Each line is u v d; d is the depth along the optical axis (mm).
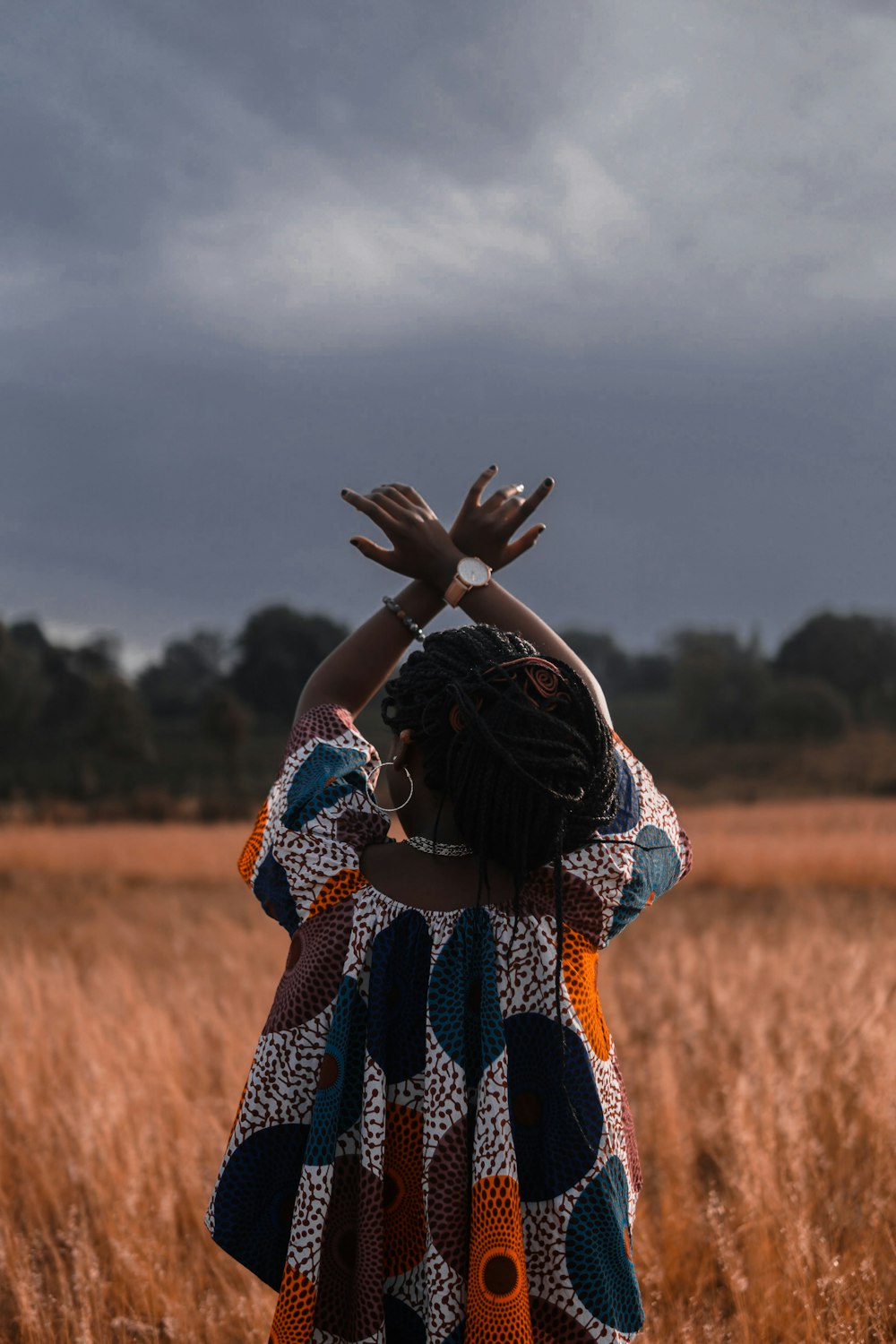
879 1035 4254
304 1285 1380
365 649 1695
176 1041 5078
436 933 1450
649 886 1529
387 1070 1436
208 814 58719
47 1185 3672
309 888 1490
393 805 1562
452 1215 1371
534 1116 1430
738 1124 3436
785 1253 2793
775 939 9430
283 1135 1477
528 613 1657
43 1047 5059
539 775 1394
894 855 16906
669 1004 6152
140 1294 2912
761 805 52344
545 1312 1409
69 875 22500
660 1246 3057
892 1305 2660
